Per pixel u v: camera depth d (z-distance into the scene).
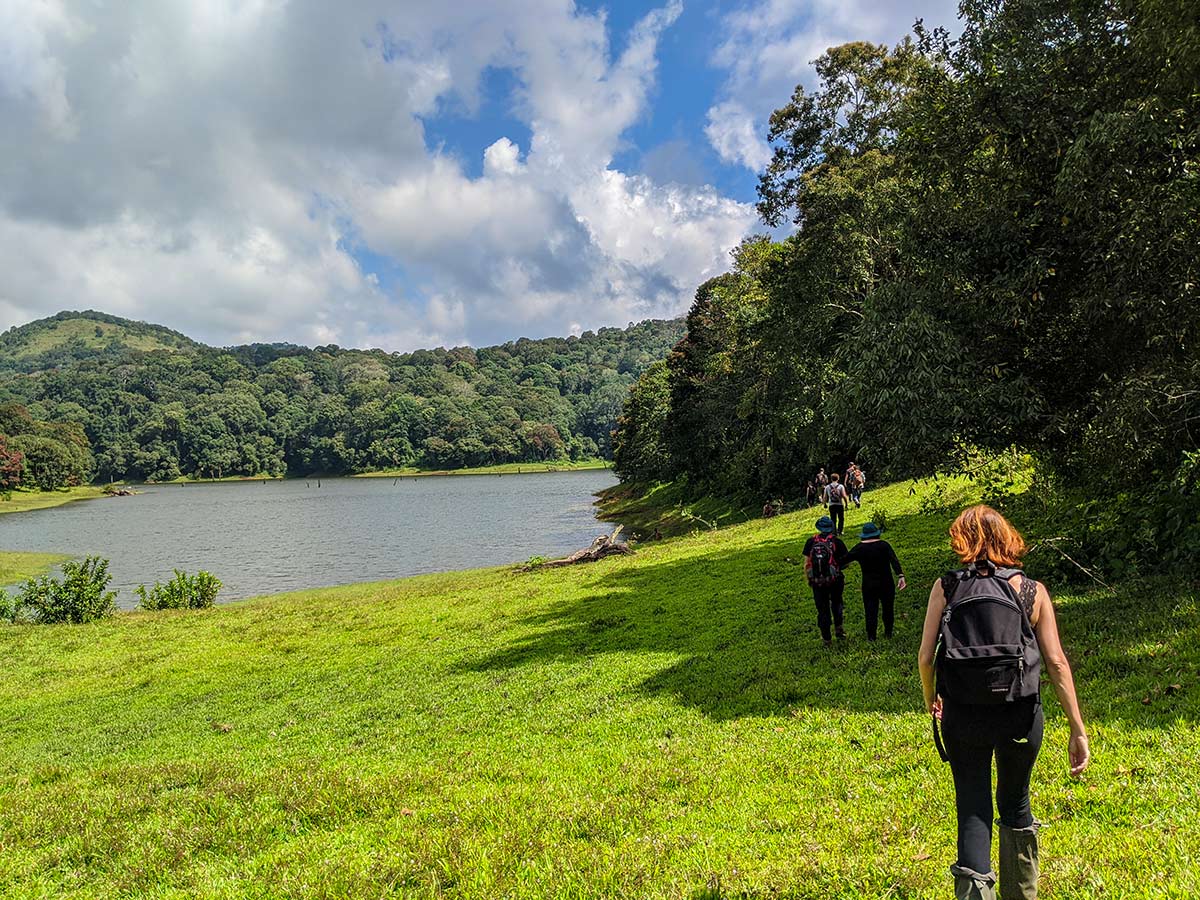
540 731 10.70
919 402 12.64
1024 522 15.88
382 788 8.23
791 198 38.66
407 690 15.58
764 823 5.88
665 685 12.18
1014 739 3.67
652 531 58.06
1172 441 11.59
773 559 23.69
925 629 4.07
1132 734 6.20
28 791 10.60
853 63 36.28
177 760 12.23
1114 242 11.50
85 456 191.88
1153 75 11.88
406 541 64.06
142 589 35.53
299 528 79.44
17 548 66.50
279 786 8.72
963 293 13.70
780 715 9.26
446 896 5.39
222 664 21.98
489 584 32.59
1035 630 3.87
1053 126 12.80
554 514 85.12
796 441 42.62
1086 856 4.48
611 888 5.07
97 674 22.33
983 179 14.03
